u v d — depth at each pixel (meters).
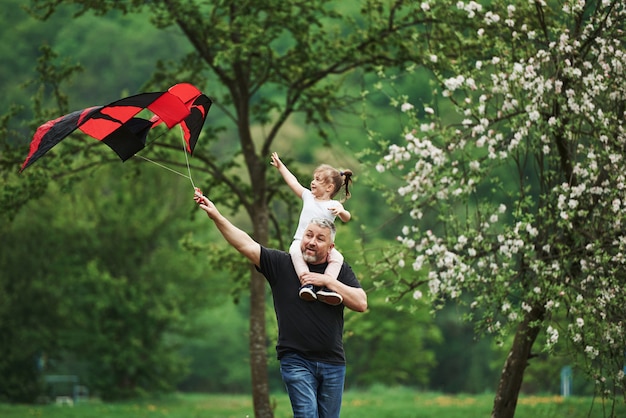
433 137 12.22
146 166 34.91
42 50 18.52
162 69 20.77
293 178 8.25
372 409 26.88
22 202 18.05
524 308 11.68
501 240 11.53
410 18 17.27
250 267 18.98
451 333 53.94
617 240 11.68
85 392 45.59
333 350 7.32
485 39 12.70
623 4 11.84
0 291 36.00
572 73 11.43
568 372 25.17
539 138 11.95
